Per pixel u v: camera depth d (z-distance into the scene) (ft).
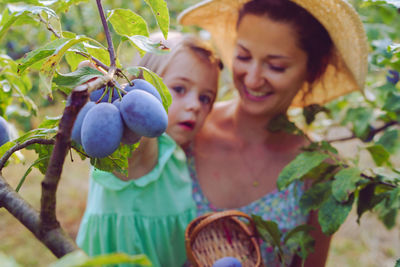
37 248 9.79
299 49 4.34
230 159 5.16
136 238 4.34
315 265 5.01
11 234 10.36
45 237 1.68
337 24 4.34
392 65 4.46
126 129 1.87
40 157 2.35
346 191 3.36
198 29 8.92
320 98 5.57
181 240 4.67
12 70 3.45
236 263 3.73
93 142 1.70
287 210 4.93
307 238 3.96
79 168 14.10
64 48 1.88
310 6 4.17
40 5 2.59
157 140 4.40
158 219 4.47
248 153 5.17
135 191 4.35
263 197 5.00
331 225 3.48
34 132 2.31
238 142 5.20
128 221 4.33
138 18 2.43
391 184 3.54
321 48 4.67
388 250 10.14
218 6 5.24
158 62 4.45
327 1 4.13
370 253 10.04
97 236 4.62
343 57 4.67
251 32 4.31
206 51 4.72
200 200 5.01
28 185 12.14
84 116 1.85
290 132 4.47
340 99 6.74
